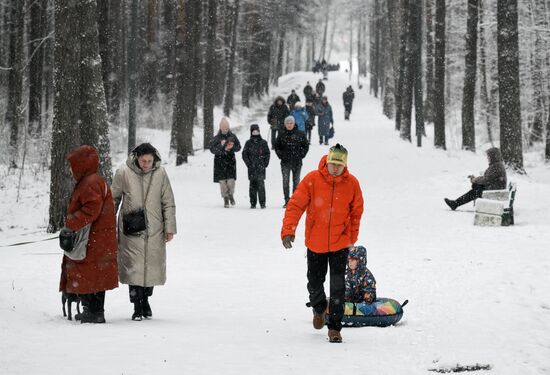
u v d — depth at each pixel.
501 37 65.88
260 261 33.69
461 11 150.25
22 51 86.94
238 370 15.74
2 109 97.75
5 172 74.25
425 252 33.91
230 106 159.12
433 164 78.50
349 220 19.91
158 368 15.63
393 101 152.25
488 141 124.81
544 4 107.19
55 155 44.34
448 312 22.78
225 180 52.69
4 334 18.52
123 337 18.78
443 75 97.31
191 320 22.20
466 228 41.31
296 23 196.88
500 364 17.00
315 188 19.72
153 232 22.06
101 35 80.00
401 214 48.44
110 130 94.94
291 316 23.25
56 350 16.97
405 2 122.62
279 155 51.97
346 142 101.19
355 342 19.27
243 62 179.75
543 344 18.94
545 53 108.19
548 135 88.62
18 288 26.38
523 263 29.36
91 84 44.56
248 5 178.00
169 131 116.25
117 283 21.19
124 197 22.12
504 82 66.06
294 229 19.92
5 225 55.47
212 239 39.84
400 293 25.92
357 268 22.44
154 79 125.12
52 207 44.84
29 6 92.88
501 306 23.14
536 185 57.94
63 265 21.41
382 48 195.62
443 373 16.23
